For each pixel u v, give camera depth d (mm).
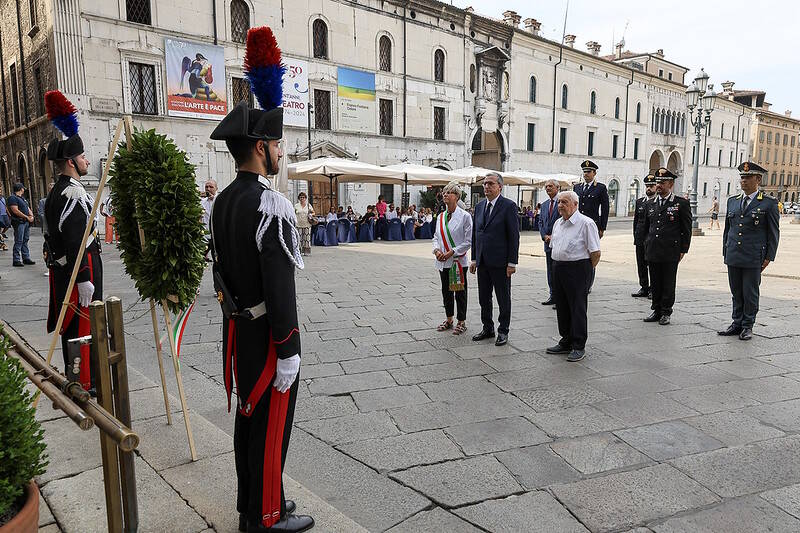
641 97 42156
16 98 22625
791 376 4520
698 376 4516
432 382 4344
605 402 3945
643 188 43906
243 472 2287
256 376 2143
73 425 3299
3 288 8305
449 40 28297
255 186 2129
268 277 2039
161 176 2865
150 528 2301
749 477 2908
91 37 17031
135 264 3029
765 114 61344
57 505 2453
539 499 2693
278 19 21391
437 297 8000
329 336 5738
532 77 33656
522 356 5066
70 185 3740
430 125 27953
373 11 24672
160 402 3736
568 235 4898
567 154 36781
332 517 2432
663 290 6336
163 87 18641
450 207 5789
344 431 3449
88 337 1968
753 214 5531
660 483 2842
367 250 15523
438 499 2693
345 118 24109
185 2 18906
